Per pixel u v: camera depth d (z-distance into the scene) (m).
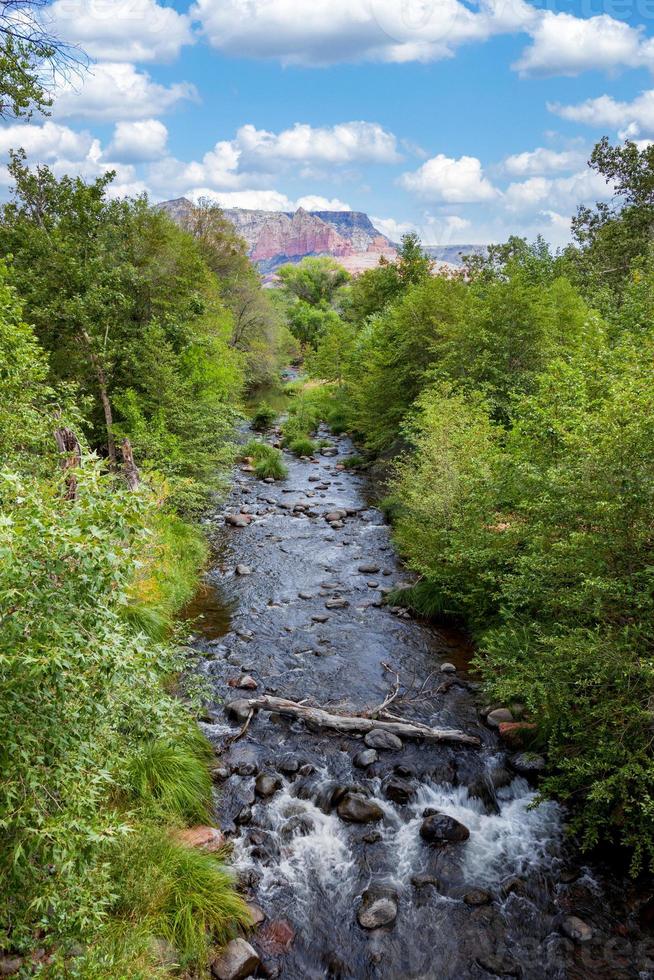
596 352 9.68
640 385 6.91
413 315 22.27
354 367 31.80
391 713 8.49
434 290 22.39
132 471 12.86
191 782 6.49
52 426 8.55
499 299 19.00
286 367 56.69
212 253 39.47
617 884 5.88
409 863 6.14
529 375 17.73
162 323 17.42
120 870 4.91
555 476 6.86
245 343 40.22
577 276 31.97
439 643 10.48
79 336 14.82
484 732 8.14
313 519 17.34
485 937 5.36
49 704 3.19
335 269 87.62
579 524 6.89
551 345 18.50
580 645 6.05
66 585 3.14
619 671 5.86
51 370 14.77
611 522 6.37
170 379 15.77
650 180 25.83
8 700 3.08
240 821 6.50
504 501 8.87
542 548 7.36
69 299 14.33
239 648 10.16
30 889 3.31
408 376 22.66
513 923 5.50
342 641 10.49
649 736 5.89
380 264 38.72
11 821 3.01
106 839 3.17
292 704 8.38
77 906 3.40
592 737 6.23
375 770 7.40
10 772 3.06
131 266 16.03
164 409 15.65
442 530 11.01
